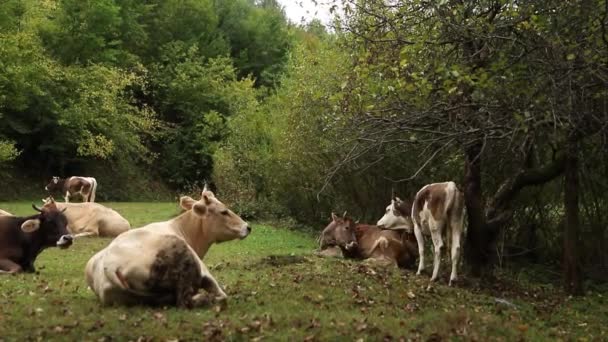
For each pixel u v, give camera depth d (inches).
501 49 381.1
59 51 1610.5
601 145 483.5
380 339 303.1
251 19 2440.9
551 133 412.8
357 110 440.8
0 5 1310.3
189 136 1898.4
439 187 490.9
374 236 574.6
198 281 325.4
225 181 1109.1
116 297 320.5
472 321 352.8
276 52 2410.2
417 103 401.4
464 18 392.2
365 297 394.3
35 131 1491.1
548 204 669.3
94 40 1616.6
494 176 595.2
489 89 368.8
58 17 1601.9
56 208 471.2
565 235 519.2
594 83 365.1
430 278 501.0
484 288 490.0
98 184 1631.4
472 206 516.7
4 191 1433.3
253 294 377.4
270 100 1156.5
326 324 317.4
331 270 482.6
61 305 335.9
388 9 482.0
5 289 382.3
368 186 789.2
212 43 2218.3
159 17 2138.3
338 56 763.4
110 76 1572.3
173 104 1959.9
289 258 541.3
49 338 285.0
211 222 383.2
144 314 309.3
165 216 1030.4
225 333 290.8
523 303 453.1
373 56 434.6
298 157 884.6
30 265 462.3
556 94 353.7
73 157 1594.5
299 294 386.6
